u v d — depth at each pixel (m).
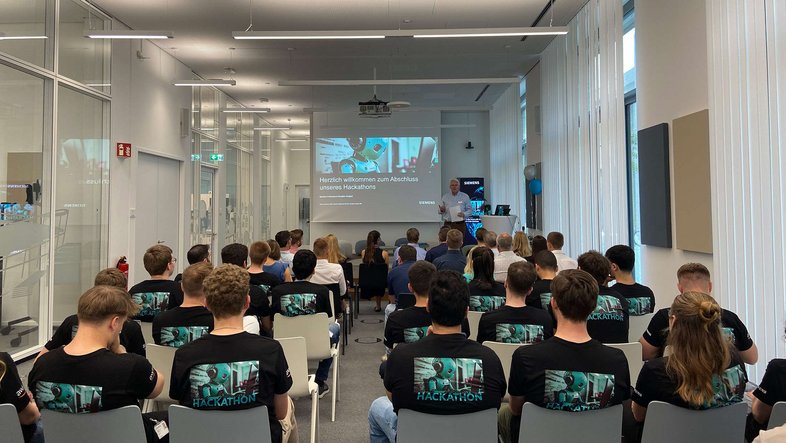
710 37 3.67
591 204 6.00
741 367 1.67
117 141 6.34
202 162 9.55
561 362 1.67
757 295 3.23
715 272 3.65
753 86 3.26
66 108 5.45
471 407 1.64
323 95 10.55
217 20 6.45
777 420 1.68
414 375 1.65
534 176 8.26
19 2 4.69
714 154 3.63
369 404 3.56
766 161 3.15
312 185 10.49
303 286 3.29
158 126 7.44
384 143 10.47
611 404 1.66
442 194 11.97
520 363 1.74
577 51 6.48
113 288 1.78
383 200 10.43
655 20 4.60
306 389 2.62
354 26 6.76
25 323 4.76
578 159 6.45
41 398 1.64
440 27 6.83
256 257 3.95
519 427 1.79
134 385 1.69
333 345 3.53
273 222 15.05
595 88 5.86
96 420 1.64
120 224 6.38
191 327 2.42
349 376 4.20
